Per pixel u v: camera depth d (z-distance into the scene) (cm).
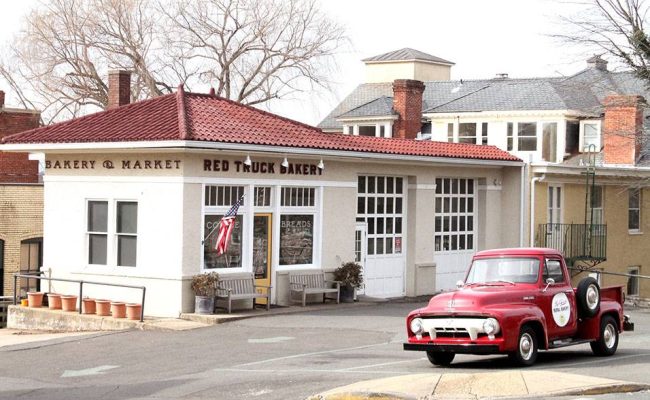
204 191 2614
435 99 5450
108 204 2728
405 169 3206
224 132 2619
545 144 4888
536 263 1856
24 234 3738
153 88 5597
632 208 4191
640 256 4206
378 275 3167
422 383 1509
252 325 2480
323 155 2823
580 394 1455
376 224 3161
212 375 1800
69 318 2662
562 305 1861
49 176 2858
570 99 4859
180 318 2561
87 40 5556
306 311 2731
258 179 2734
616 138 4291
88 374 1902
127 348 2195
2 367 2009
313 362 1922
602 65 4891
